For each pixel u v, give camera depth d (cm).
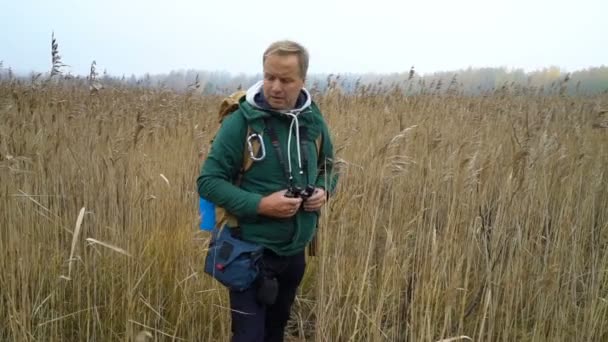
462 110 822
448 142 567
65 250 360
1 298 324
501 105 913
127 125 592
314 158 248
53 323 323
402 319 327
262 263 238
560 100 1037
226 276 236
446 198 423
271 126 235
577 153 544
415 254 350
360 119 668
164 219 379
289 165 237
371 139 533
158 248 356
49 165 405
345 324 321
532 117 779
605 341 328
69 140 468
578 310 328
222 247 239
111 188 382
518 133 605
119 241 354
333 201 398
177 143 527
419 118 690
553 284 319
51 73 528
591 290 327
